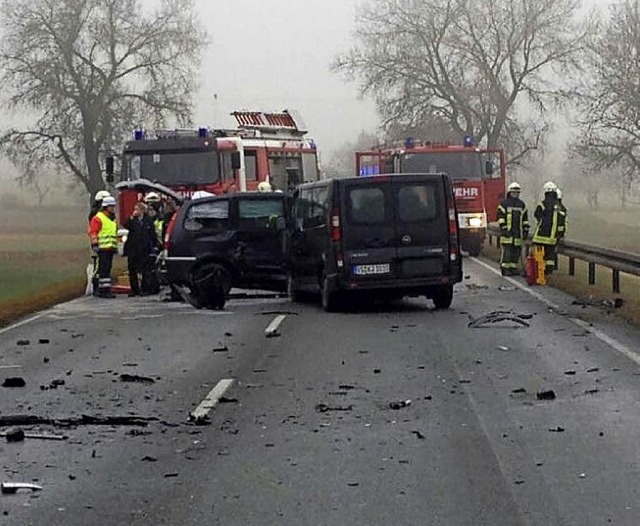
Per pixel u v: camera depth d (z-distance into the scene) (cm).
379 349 1406
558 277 2430
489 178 3403
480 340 1470
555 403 1028
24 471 811
